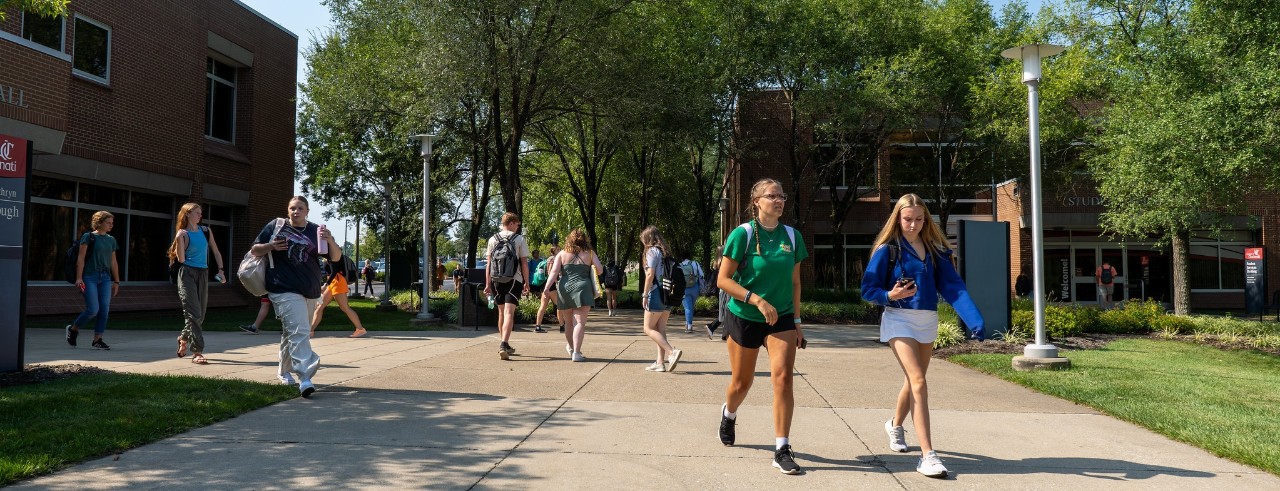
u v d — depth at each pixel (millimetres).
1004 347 10898
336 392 6586
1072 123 21875
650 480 4008
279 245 6305
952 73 23156
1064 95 20922
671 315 20422
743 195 27891
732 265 4273
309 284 6484
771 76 22875
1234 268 28922
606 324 16156
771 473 4172
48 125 11961
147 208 17703
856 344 12094
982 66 23062
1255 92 11914
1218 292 28859
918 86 21219
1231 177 13484
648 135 20609
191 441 4707
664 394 6703
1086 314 14680
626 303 23578
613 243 36656
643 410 5930
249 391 6219
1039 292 9070
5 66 11195
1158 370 8852
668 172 32125
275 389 6395
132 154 16578
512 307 9109
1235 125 12266
